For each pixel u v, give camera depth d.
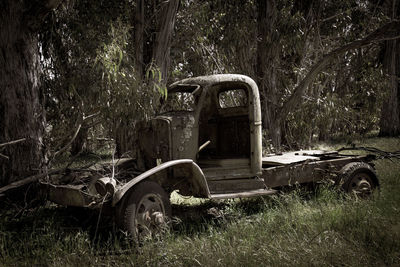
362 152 12.27
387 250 4.00
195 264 3.94
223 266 3.82
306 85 10.20
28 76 6.10
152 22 10.30
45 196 5.56
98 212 5.43
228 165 5.50
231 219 5.43
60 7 8.09
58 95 8.11
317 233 4.56
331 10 13.45
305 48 12.27
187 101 6.93
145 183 4.73
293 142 11.79
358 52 14.16
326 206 5.61
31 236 4.56
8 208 5.47
